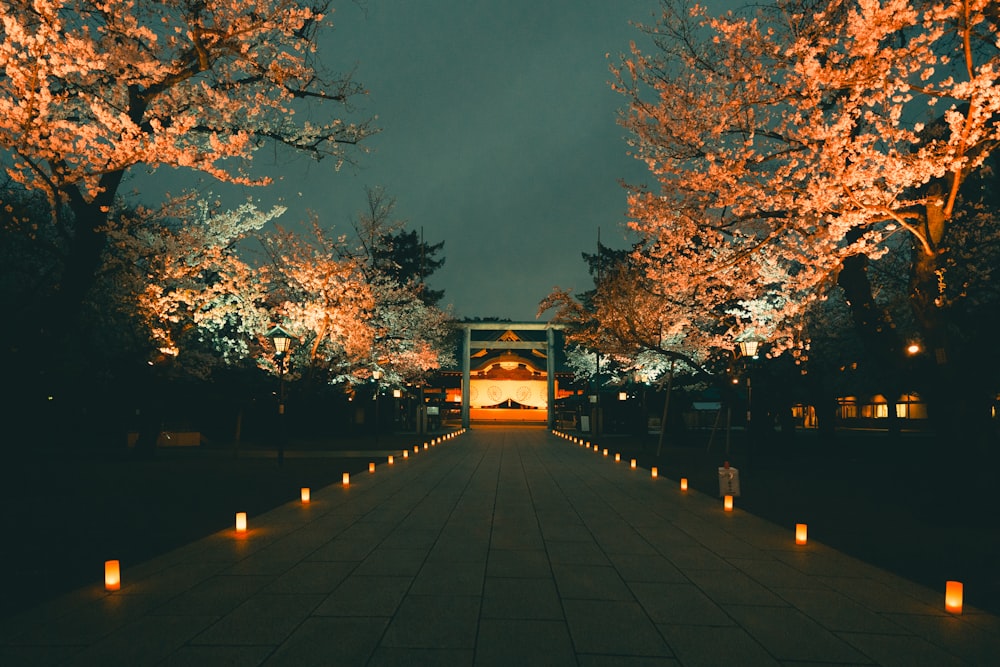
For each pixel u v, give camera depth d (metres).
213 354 33.34
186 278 24.75
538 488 16.88
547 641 5.61
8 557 8.83
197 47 10.50
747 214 12.78
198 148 12.59
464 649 5.39
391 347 41.50
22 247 18.19
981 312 13.05
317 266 26.80
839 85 10.43
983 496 11.41
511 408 78.31
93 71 10.98
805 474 20.17
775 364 26.48
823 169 10.96
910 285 12.20
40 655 5.21
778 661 5.21
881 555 9.14
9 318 11.52
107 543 9.78
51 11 8.31
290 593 7.06
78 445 32.19
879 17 9.63
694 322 29.70
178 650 5.33
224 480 18.50
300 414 44.12
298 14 11.30
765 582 7.66
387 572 8.03
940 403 11.87
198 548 9.42
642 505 13.91
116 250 22.94
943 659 5.28
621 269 28.30
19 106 8.63
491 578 7.77
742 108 12.28
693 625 6.08
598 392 47.19
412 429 60.81
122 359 23.86
